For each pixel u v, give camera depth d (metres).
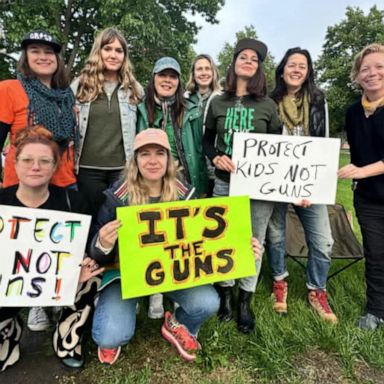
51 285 1.84
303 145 2.32
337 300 2.83
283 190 2.35
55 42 2.26
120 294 2.03
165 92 2.64
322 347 2.25
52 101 2.29
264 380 2.00
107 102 2.57
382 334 2.36
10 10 10.16
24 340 2.30
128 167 2.05
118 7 10.11
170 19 11.89
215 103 2.45
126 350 2.21
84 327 2.07
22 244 1.80
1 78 11.77
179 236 1.96
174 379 2.00
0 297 1.76
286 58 2.49
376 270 2.46
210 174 3.03
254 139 2.31
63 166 2.38
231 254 2.05
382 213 2.42
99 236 1.84
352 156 2.55
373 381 2.02
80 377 2.00
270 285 3.10
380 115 2.27
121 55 2.58
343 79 28.23
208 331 2.36
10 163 2.23
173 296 2.11
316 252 2.63
